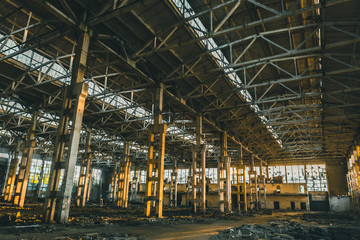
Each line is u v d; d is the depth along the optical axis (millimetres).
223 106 31656
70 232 12094
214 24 20922
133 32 18453
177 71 23688
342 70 19500
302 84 28922
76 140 14602
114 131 39062
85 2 16062
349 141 47688
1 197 46281
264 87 30781
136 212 29906
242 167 43969
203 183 29422
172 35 19078
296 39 21703
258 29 20922
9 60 22750
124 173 42906
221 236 12719
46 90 28500
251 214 35031
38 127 39031
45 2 13914
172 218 21938
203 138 45594
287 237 12695
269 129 42719
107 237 11281
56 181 14633
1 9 18672
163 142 22219
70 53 23859
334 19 16594
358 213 43625
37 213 22047
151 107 34188
